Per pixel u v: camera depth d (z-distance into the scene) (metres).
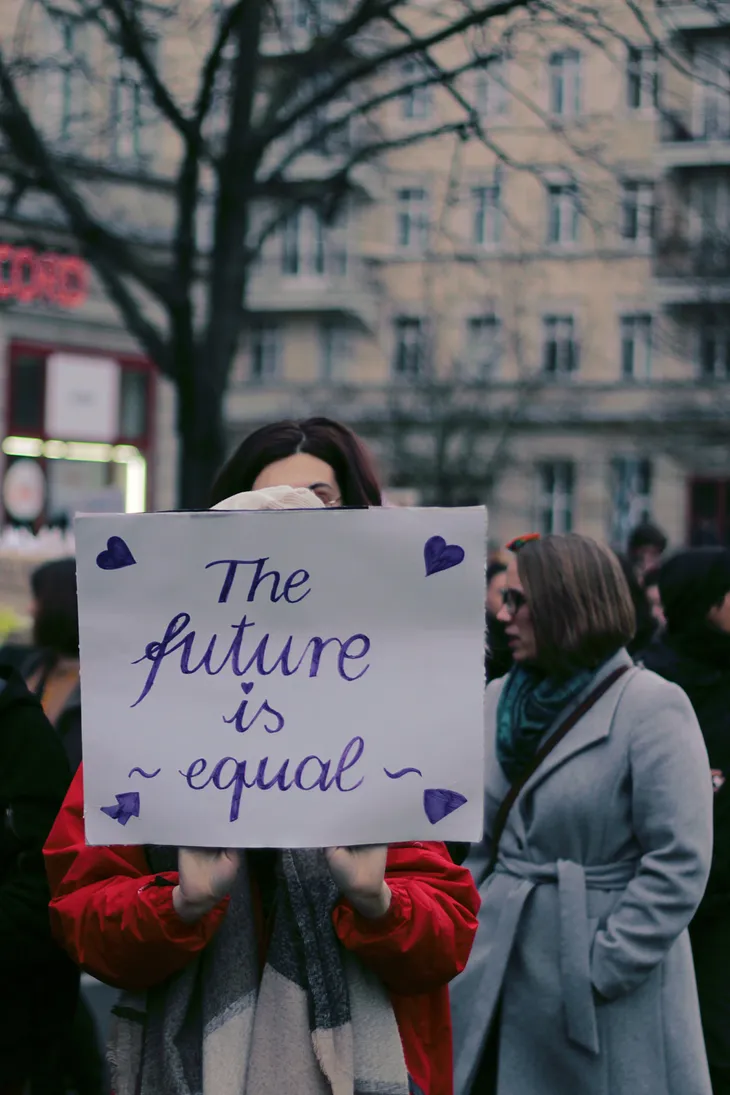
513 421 35.75
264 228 11.65
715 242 23.48
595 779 3.57
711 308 24.47
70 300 22.16
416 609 2.37
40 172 10.19
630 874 3.58
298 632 2.38
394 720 2.35
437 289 38.66
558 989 3.53
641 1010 3.53
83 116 12.15
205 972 2.42
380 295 40.50
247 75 10.11
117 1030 2.48
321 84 11.29
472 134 10.48
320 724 2.36
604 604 3.62
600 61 32.72
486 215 35.78
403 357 40.91
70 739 5.07
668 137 32.31
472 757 2.35
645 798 3.51
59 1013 3.16
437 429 34.53
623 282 38.81
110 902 2.38
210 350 10.57
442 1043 2.55
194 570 2.39
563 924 3.53
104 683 2.40
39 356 22.23
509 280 33.25
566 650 3.62
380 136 11.49
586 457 40.19
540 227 36.34
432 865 2.51
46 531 21.58
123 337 23.30
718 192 32.75
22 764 3.09
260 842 2.34
